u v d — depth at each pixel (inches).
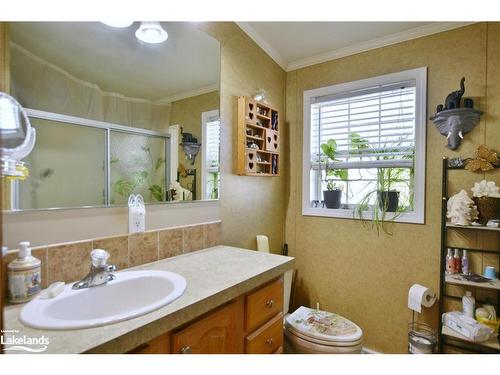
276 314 51.8
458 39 67.4
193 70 58.9
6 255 33.7
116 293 39.2
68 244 39.6
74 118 41.0
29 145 32.6
